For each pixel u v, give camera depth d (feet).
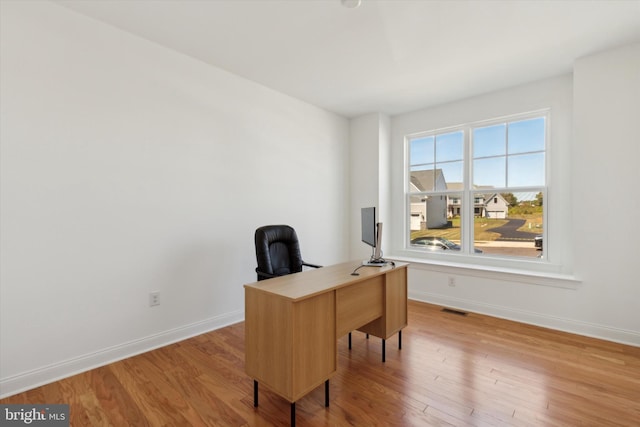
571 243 10.11
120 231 7.81
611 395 6.25
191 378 6.98
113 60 7.65
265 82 10.91
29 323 6.52
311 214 13.16
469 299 11.57
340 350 8.45
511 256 11.55
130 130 7.95
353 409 5.91
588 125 8.98
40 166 6.61
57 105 6.82
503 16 7.13
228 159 10.16
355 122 14.85
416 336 9.31
